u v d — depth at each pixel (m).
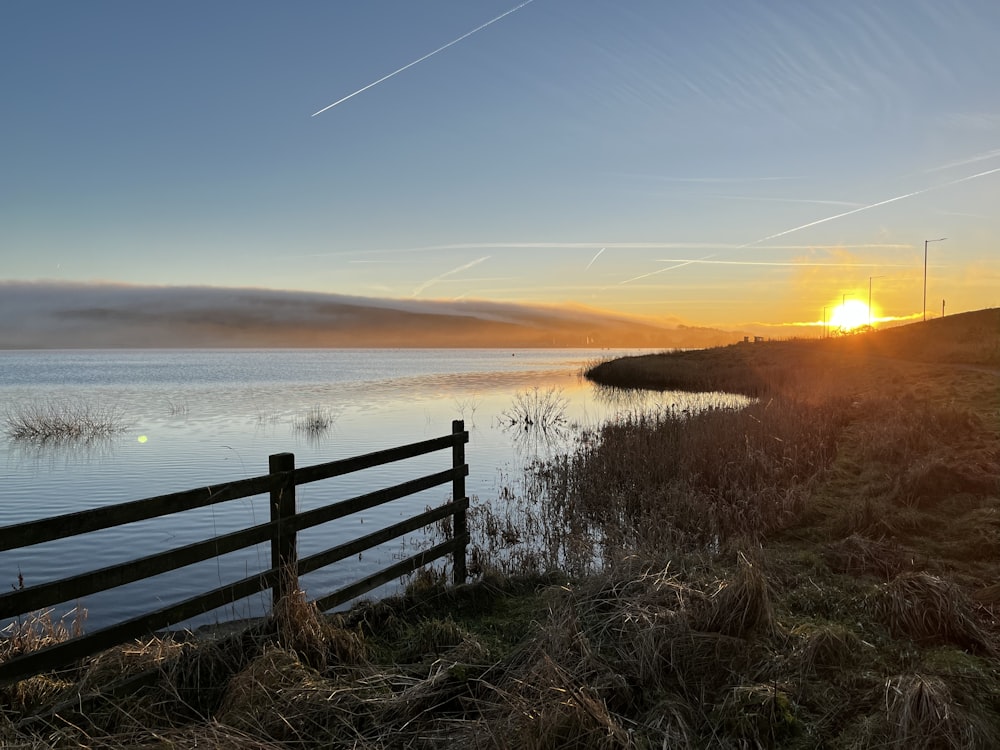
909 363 43.97
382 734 4.31
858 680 4.68
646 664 4.89
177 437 27.55
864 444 14.19
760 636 5.23
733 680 4.75
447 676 5.00
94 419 33.47
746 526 9.93
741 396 40.75
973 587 6.66
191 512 14.66
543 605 6.63
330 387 62.56
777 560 7.51
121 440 26.84
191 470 20.45
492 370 107.62
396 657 5.59
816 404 21.17
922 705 4.05
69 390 60.75
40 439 27.34
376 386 63.50
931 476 10.32
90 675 5.07
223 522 13.79
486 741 4.05
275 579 5.67
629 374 61.75
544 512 13.84
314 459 21.94
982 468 10.71
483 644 5.70
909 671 4.70
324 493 16.22
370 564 10.61
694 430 17.59
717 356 71.25
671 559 6.95
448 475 8.09
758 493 11.30
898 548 7.93
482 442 25.55
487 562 8.98
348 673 5.09
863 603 5.97
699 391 47.88
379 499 6.86
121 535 12.79
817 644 4.98
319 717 4.45
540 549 11.09
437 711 4.69
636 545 8.92
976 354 43.44
